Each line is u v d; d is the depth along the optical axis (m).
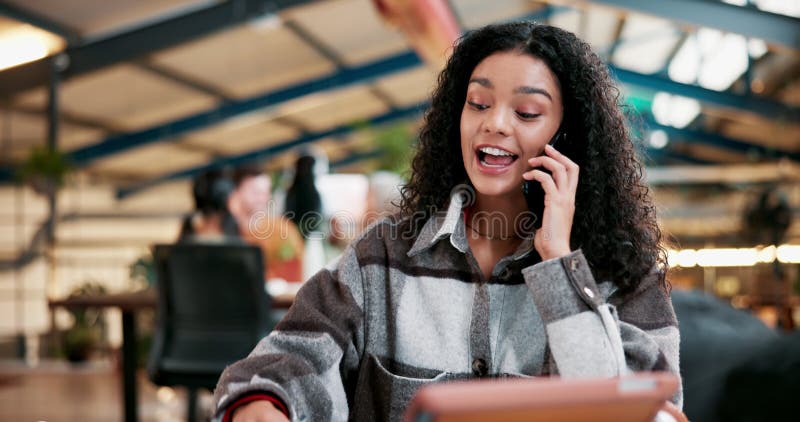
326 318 1.01
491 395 0.50
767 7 6.08
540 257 1.02
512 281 1.02
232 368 0.93
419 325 1.02
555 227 0.96
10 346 8.45
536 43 1.00
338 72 11.41
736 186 11.56
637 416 0.57
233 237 3.00
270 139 14.77
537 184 1.01
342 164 17.69
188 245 2.35
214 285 2.36
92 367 6.83
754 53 9.94
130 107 10.26
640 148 1.19
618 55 13.33
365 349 1.05
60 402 4.72
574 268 0.92
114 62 8.04
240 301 2.37
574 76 1.02
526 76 0.99
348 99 13.46
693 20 6.20
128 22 7.90
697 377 1.07
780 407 0.74
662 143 16.45
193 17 8.02
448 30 6.45
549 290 0.91
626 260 1.01
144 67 8.80
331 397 0.95
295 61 10.38
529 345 0.99
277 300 2.44
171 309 2.45
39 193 8.41
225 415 0.88
